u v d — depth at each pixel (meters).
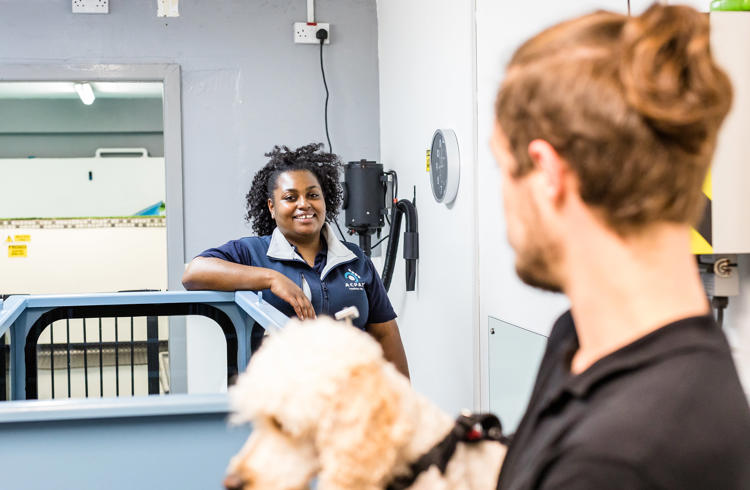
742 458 0.33
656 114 0.34
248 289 1.75
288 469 0.44
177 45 3.25
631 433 0.33
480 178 2.00
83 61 3.20
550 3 1.48
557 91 0.37
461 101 2.14
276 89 3.32
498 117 0.42
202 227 3.28
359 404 0.43
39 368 3.32
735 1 0.88
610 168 0.35
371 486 0.42
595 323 0.39
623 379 0.36
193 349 2.64
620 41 0.36
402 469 0.47
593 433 0.34
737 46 0.86
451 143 2.20
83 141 5.83
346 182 2.99
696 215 0.37
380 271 3.38
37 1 3.16
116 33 3.21
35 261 3.81
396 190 3.08
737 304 0.94
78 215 5.21
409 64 2.82
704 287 0.96
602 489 0.33
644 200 0.35
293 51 3.33
